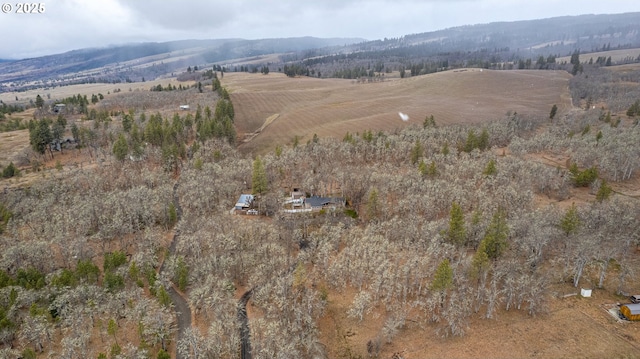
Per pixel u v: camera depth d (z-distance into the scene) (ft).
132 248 283.59
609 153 357.61
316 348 184.03
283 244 271.28
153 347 195.93
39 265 247.50
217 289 221.25
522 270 216.33
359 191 334.03
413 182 318.86
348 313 207.92
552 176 328.49
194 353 181.98
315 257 254.47
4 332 191.62
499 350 174.09
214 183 357.61
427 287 212.43
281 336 185.88
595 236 225.76
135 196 320.09
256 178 354.33
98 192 347.15
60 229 280.31
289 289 217.77
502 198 286.66
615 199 274.57
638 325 181.37
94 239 283.79
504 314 197.06
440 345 181.78
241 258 245.86
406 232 255.91
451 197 295.69
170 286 244.01
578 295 203.51
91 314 203.51
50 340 193.98
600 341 172.96
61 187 355.36
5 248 262.06
